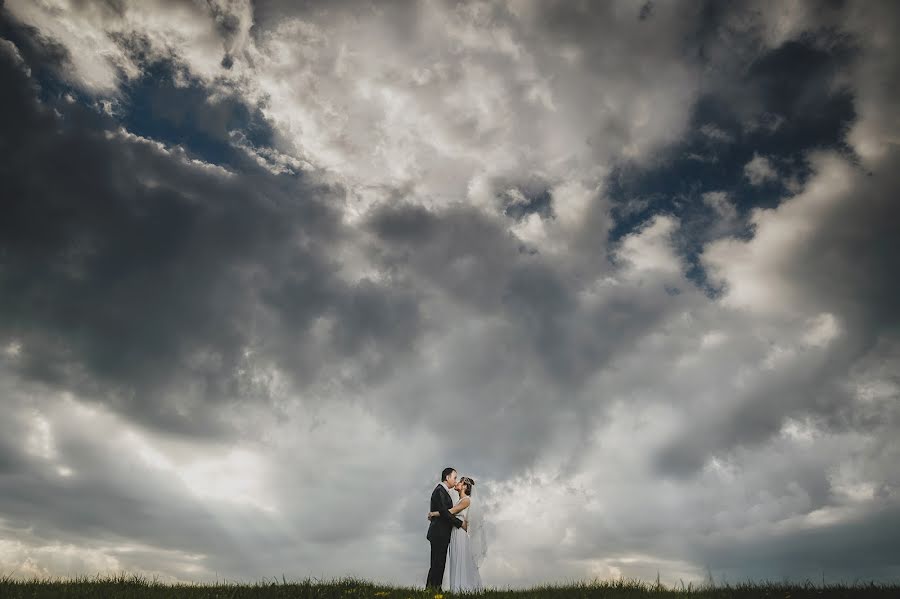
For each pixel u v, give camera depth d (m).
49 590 9.98
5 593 9.69
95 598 9.59
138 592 10.09
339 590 10.77
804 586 10.61
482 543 12.77
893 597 9.71
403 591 10.98
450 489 12.88
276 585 11.05
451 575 12.23
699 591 10.69
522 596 10.87
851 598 9.78
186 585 10.98
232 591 10.38
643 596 10.58
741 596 10.27
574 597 10.52
